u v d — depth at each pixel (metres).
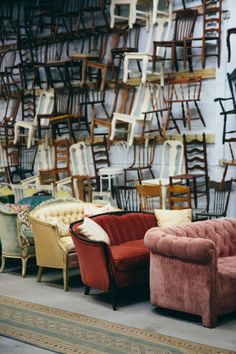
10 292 7.05
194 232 6.46
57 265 7.19
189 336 5.51
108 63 10.91
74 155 11.51
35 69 12.06
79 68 11.56
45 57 12.11
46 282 7.51
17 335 5.61
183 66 10.10
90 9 10.94
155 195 8.88
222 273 5.84
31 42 12.31
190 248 5.72
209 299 5.69
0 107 13.24
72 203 8.07
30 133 11.67
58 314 6.20
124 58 10.27
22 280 7.62
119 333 5.61
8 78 12.62
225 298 5.85
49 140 12.04
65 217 7.88
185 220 7.35
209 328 5.71
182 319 5.98
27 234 7.75
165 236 6.00
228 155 9.54
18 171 12.13
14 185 10.66
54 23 12.05
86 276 6.72
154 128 10.48
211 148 9.74
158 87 10.30
